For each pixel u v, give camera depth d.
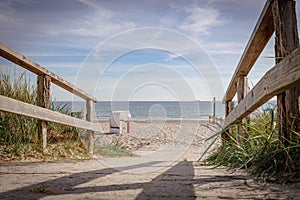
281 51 2.51
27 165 3.21
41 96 4.24
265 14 2.72
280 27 2.52
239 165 2.96
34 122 4.43
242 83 3.96
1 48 3.22
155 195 1.94
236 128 4.21
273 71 2.15
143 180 2.40
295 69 1.69
